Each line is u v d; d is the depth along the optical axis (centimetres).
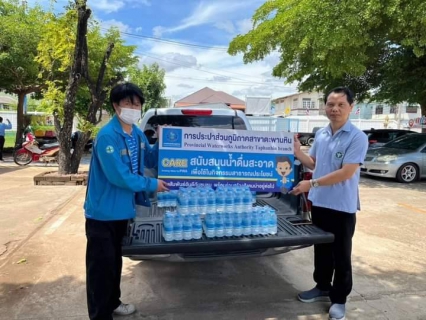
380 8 823
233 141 306
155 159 308
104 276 254
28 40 1290
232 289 355
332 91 300
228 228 288
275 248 315
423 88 1228
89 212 252
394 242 493
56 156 1312
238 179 309
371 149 1128
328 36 862
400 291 351
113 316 301
